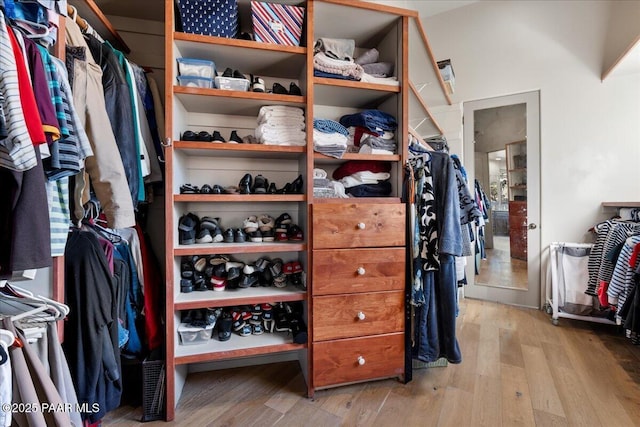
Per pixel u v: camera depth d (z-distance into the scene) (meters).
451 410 1.40
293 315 1.66
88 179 1.03
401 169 1.67
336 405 1.44
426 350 1.61
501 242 2.98
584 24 2.61
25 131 0.65
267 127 1.52
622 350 1.96
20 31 0.76
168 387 1.34
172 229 1.37
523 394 1.51
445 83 2.61
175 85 1.38
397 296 1.59
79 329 1.01
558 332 2.26
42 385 0.72
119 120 1.16
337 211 1.50
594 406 1.41
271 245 1.50
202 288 1.57
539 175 2.79
